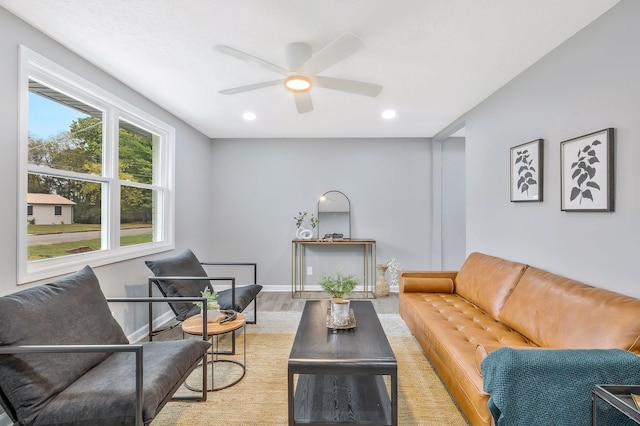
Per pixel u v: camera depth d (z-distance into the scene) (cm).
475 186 352
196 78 278
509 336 211
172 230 379
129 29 204
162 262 294
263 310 404
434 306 279
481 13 187
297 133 473
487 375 142
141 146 336
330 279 224
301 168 504
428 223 503
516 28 203
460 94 316
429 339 231
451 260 510
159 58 242
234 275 505
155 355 177
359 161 503
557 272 229
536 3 179
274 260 505
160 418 191
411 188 503
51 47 215
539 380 133
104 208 277
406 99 330
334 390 191
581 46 205
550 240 236
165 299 209
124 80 282
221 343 300
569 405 132
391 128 445
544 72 240
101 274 263
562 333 178
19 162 193
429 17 190
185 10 184
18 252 193
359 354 174
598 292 178
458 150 508
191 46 224
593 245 198
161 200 372
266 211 505
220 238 504
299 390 191
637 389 124
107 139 278
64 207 238
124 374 159
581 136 204
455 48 227
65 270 227
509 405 134
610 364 132
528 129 261
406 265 504
